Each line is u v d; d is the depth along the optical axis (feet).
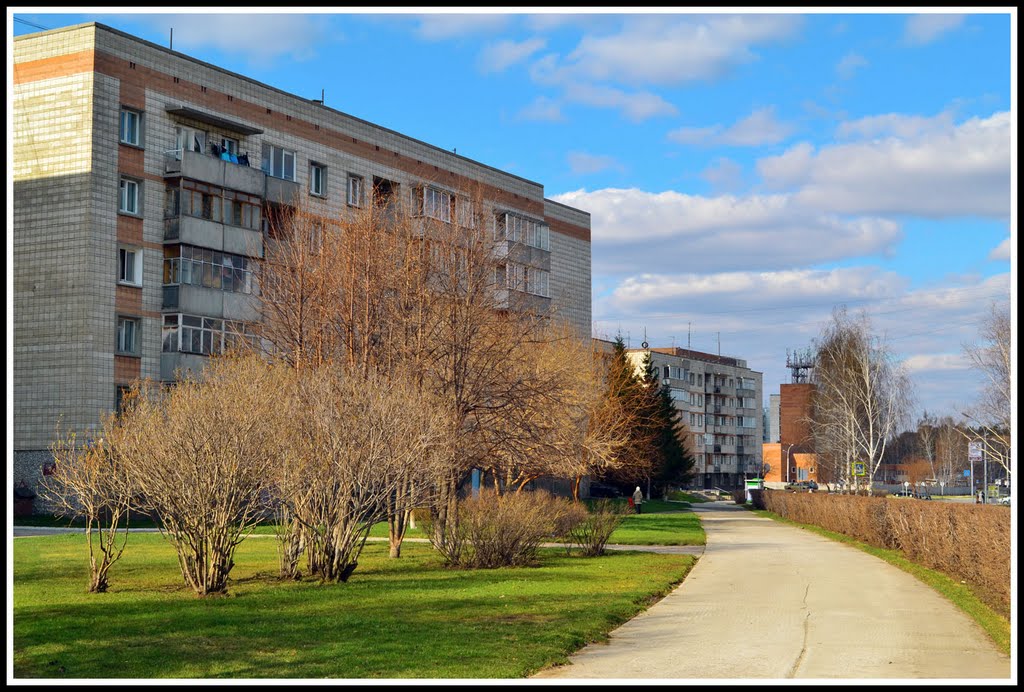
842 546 98.32
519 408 95.71
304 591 54.24
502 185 199.11
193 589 52.37
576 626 42.52
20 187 128.16
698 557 84.07
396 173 173.78
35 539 89.86
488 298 96.94
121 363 127.44
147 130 132.57
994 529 47.50
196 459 51.67
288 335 93.50
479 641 38.60
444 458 68.95
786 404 424.05
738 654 37.47
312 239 105.81
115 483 54.44
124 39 130.00
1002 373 150.20
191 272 133.69
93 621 41.60
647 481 247.09
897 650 38.37
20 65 128.67
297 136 155.74
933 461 345.72
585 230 226.58
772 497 185.57
